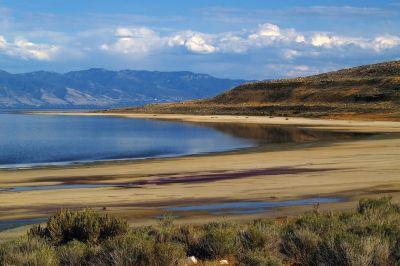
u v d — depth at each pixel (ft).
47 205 66.44
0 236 48.19
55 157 148.05
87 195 74.33
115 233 40.16
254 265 30.45
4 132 280.92
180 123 368.27
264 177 89.97
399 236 32.94
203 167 110.22
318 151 139.44
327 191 72.02
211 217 54.65
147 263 29.53
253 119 390.42
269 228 37.04
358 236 31.94
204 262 31.83
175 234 37.81
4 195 75.36
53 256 31.73
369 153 128.57
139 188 81.05
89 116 621.31
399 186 74.69
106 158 143.23
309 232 34.83
